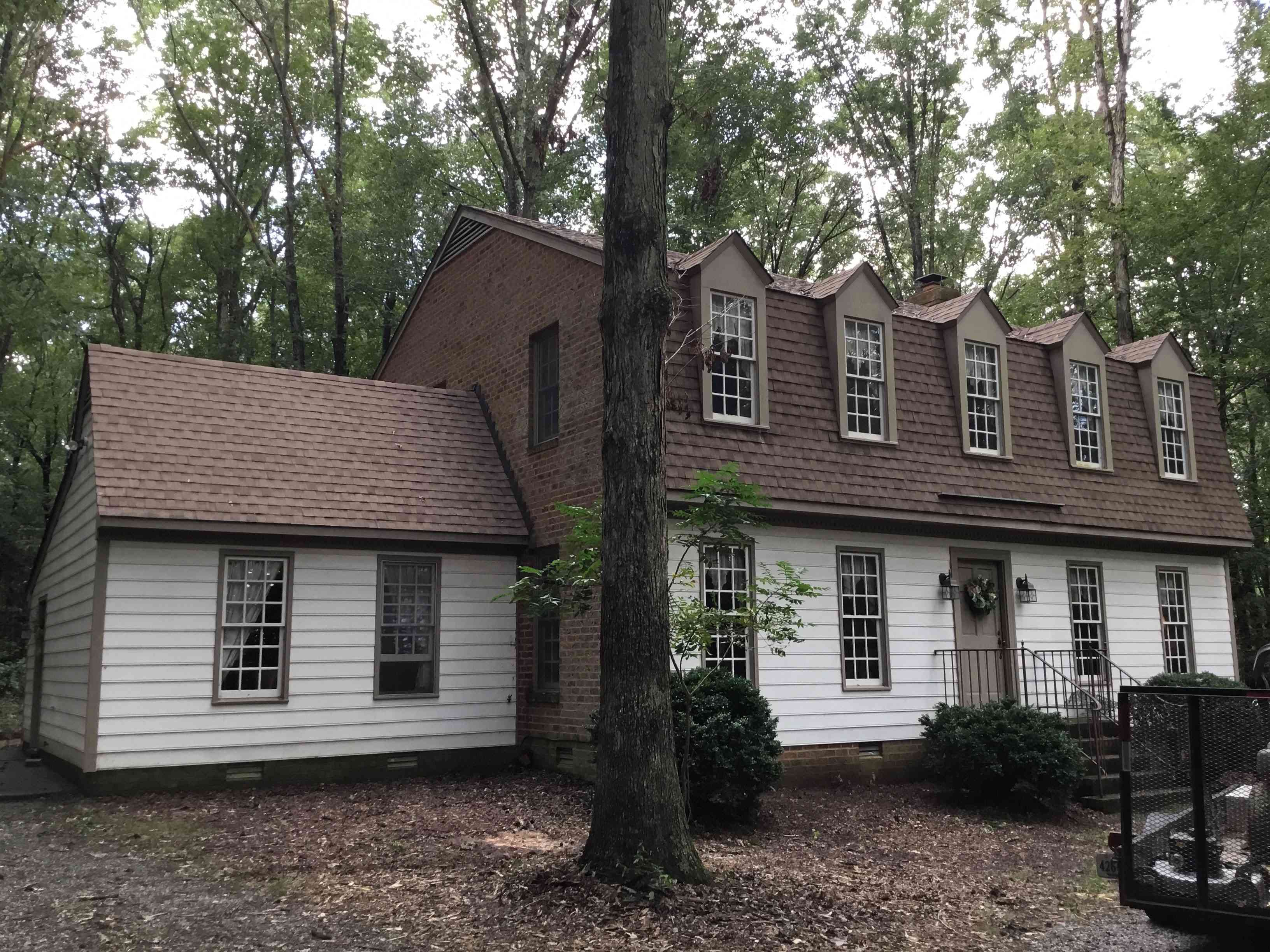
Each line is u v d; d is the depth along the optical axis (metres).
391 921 7.25
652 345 8.47
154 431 13.34
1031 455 16.91
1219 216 22.52
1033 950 7.20
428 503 14.69
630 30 8.73
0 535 29.45
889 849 10.60
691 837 9.62
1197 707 6.44
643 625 8.11
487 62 24.44
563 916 7.24
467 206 18.00
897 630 15.16
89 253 31.12
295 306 27.27
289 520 13.25
